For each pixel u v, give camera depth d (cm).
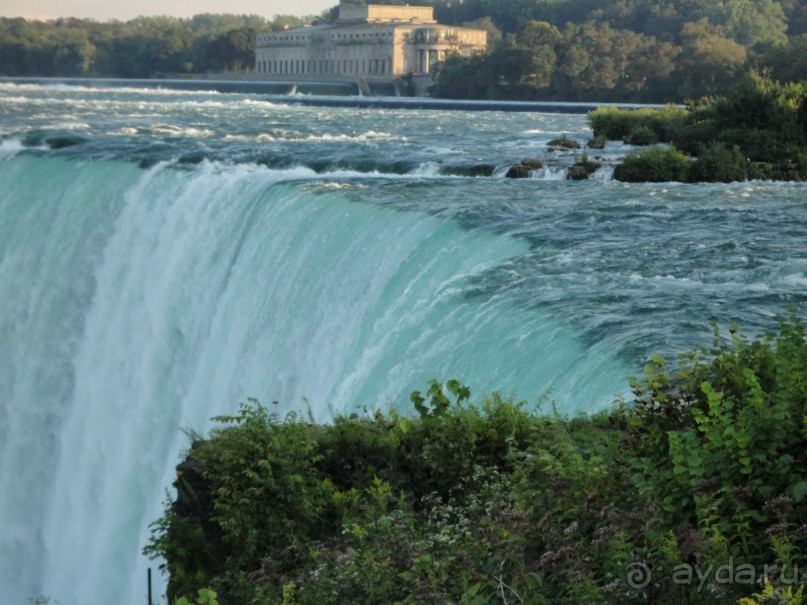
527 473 1480
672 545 1141
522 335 2202
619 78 17912
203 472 1705
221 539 1689
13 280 4466
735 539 1180
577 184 4378
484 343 2272
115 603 3072
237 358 3275
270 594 1471
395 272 2900
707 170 4706
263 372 3116
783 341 1457
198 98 16375
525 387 2061
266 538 1633
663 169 4600
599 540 1188
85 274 4178
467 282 2561
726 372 1469
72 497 3566
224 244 3659
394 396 2362
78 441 3731
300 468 1695
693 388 1488
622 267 2702
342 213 3189
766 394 1297
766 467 1220
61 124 7800
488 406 1755
